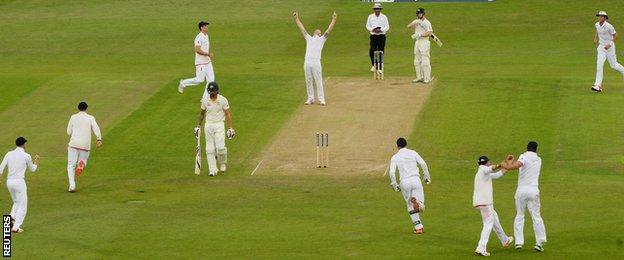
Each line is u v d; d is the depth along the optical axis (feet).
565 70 549.54
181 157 441.68
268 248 329.72
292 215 367.66
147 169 428.15
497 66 563.07
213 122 419.74
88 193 398.62
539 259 314.35
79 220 363.15
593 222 353.31
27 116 491.72
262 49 619.26
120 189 403.34
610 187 396.16
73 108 500.33
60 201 387.75
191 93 514.68
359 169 422.41
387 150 440.04
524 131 454.81
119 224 358.02
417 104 490.49
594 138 445.37
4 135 469.16
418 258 317.22
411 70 556.51
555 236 338.75
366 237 340.18
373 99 499.10
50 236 344.49
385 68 563.48
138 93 517.55
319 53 486.79
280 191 398.21
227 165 430.61
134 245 335.06
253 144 450.71
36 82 538.06
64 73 557.33
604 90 504.02
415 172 342.64
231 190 400.47
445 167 422.82
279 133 460.96
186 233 347.56
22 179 351.87
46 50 623.77
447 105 488.02
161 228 353.51
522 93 502.38
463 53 601.21
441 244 331.57
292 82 531.09
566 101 488.44
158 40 643.86
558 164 421.18
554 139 444.96
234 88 520.83
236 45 628.28
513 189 397.39
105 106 500.74
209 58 474.49
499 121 467.11
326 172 419.95
